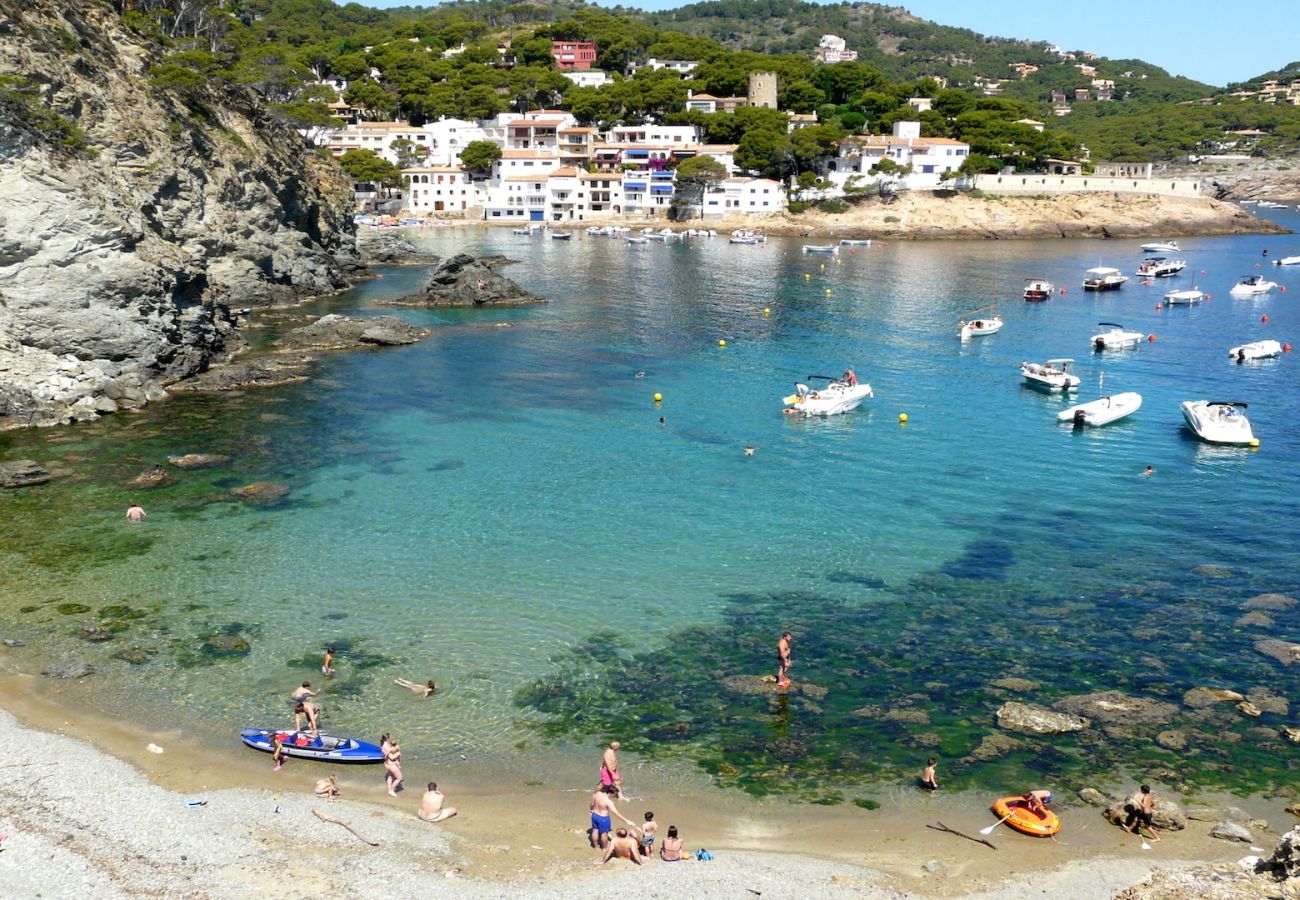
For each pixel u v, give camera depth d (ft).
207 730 108.17
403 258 520.83
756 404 244.42
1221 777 100.48
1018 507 175.63
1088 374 279.28
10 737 105.29
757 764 103.19
